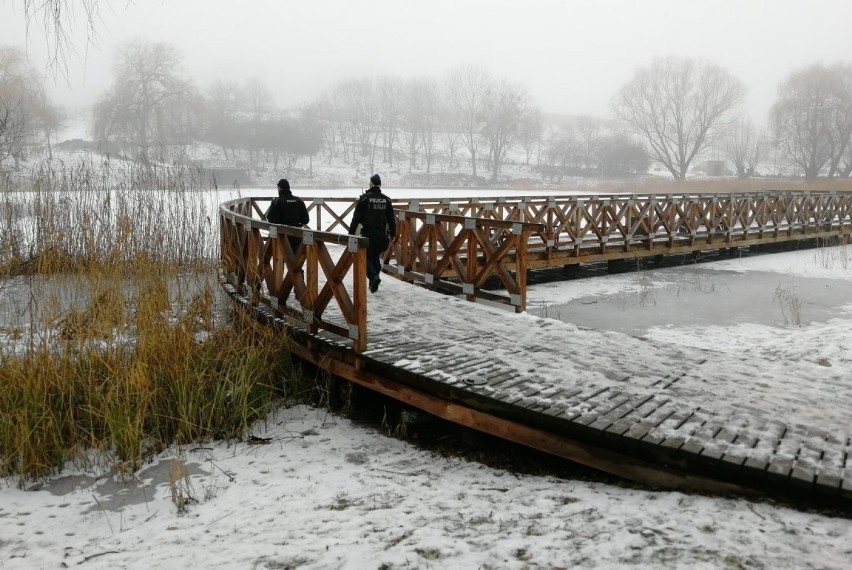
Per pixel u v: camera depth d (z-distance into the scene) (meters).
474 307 7.12
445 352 5.40
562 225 12.01
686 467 3.62
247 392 5.25
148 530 3.64
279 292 6.41
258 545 3.30
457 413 4.65
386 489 4.05
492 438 4.86
